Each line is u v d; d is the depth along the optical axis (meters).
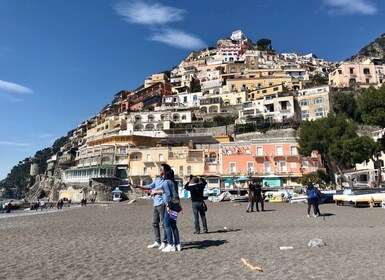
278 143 66.00
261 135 81.50
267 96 96.69
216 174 69.19
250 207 26.16
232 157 68.62
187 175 71.06
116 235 12.96
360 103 39.19
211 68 157.12
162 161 74.44
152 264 7.35
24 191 165.50
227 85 117.44
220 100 108.38
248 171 66.31
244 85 116.44
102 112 142.50
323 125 46.03
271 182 64.19
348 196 28.92
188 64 176.38
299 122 82.12
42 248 10.12
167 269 6.82
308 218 18.77
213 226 15.44
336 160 46.44
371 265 6.61
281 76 114.44
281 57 181.62
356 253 7.88
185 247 9.55
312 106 88.00
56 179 111.94
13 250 9.94
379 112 36.78
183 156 73.12
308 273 6.14
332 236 11.05
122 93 161.12
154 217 9.74
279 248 8.77
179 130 97.56
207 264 7.17
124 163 79.25
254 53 170.12
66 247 10.15
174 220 9.00
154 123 104.00
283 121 87.25
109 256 8.41
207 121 101.38
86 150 93.75
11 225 20.17
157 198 9.59
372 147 40.50
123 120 112.94
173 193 9.03
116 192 72.06
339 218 18.36
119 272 6.68
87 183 81.69
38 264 7.66
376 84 106.31
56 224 19.28
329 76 121.88
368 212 22.23
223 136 83.19
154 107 118.06
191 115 105.25
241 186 62.22
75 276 6.45
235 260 7.47
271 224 15.81
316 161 64.06
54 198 95.88
